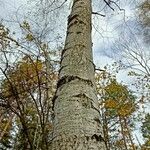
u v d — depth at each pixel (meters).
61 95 2.45
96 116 2.24
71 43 3.19
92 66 2.96
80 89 2.46
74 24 3.57
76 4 4.06
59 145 2.00
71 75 2.63
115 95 18.88
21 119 5.50
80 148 1.94
